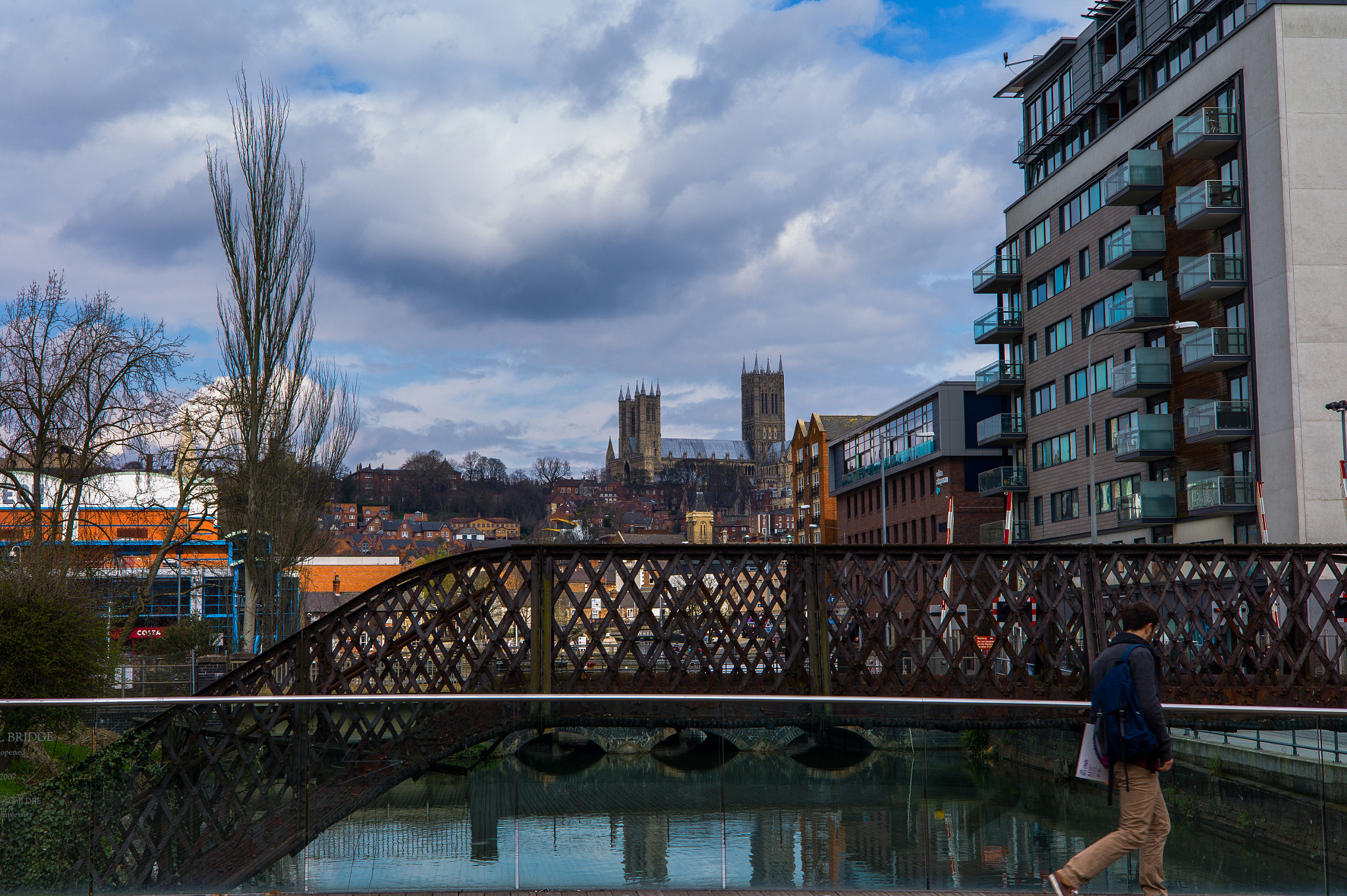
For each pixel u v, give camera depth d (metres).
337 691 15.79
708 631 16.28
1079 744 7.63
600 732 7.60
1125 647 7.02
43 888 7.76
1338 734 7.59
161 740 7.88
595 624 16.00
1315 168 39.22
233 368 35.22
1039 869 7.51
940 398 73.00
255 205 35.19
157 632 45.53
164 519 44.22
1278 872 7.46
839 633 16.44
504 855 7.55
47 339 32.88
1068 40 56.88
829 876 7.48
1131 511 47.12
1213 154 43.19
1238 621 17.31
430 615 16.22
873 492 88.31
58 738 7.91
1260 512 37.56
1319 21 39.56
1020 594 16.69
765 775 7.54
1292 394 38.56
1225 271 42.03
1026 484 61.09
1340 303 38.81
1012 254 63.66
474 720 7.68
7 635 20.50
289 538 37.00
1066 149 57.97
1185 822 7.49
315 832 7.69
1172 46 47.56
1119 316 48.06
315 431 40.00
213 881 7.73
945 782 7.59
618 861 7.50
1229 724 7.60
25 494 32.16
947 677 16.41
